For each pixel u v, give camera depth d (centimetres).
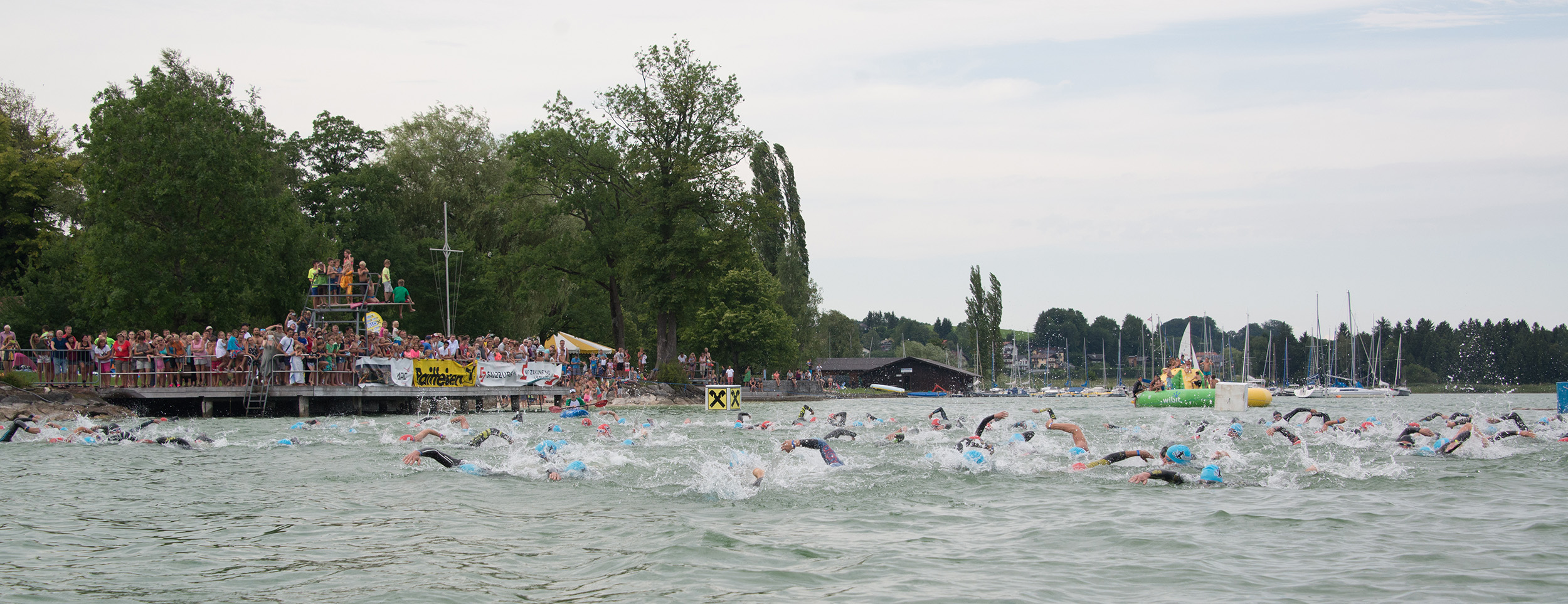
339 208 5197
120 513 1029
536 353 3959
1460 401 6450
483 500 1117
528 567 776
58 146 4894
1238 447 1733
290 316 3128
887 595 686
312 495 1157
